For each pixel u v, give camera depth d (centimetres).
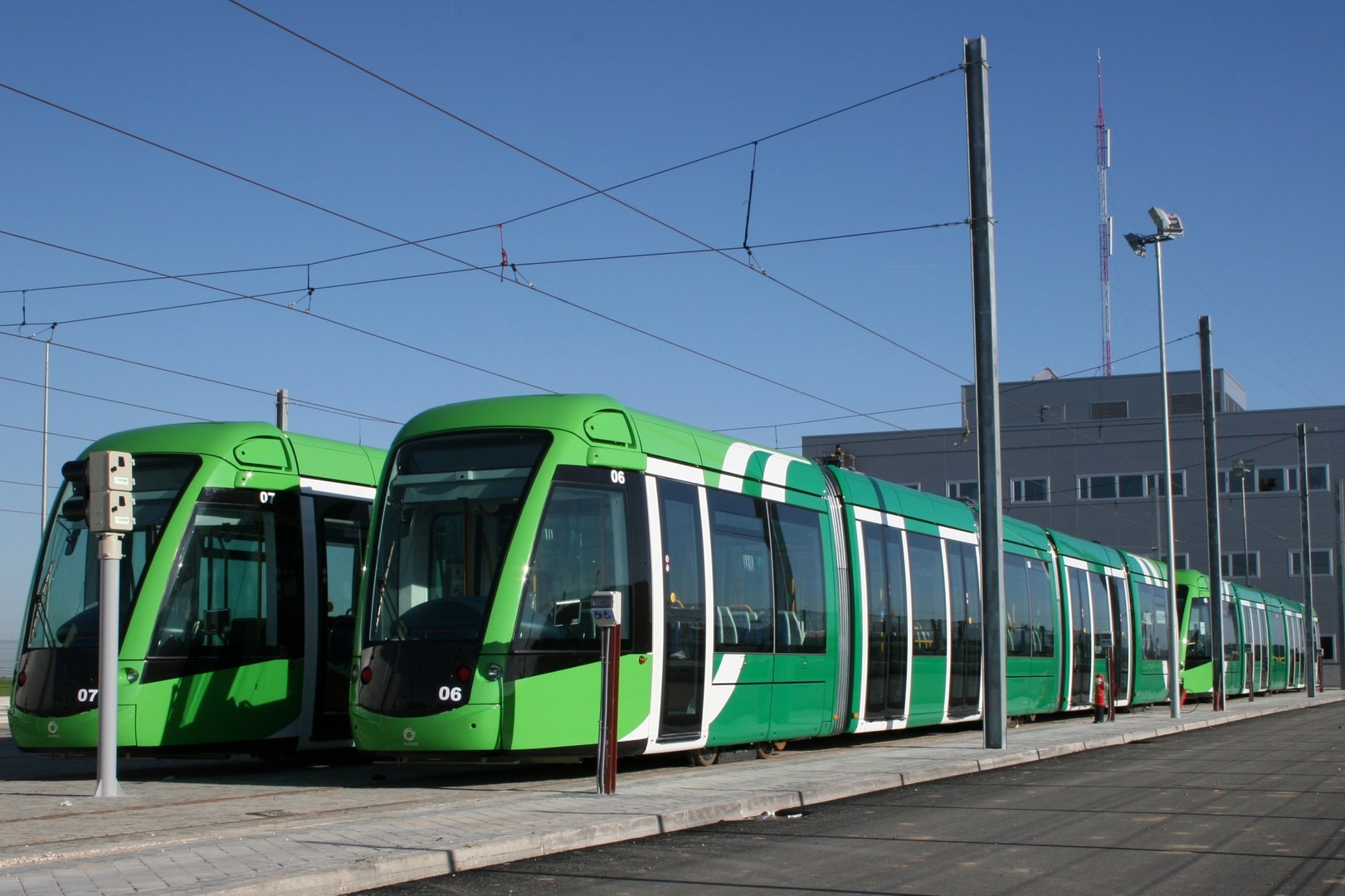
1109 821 1220
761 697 1680
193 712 1545
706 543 1595
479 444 1460
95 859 908
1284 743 2409
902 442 6925
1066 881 904
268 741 1628
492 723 1344
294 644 1669
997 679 1992
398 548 1452
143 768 1755
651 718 1472
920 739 2275
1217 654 3650
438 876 910
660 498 1525
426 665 1374
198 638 1561
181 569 1555
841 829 1149
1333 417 6688
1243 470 5934
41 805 1265
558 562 1411
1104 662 3172
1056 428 6956
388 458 1504
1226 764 1892
